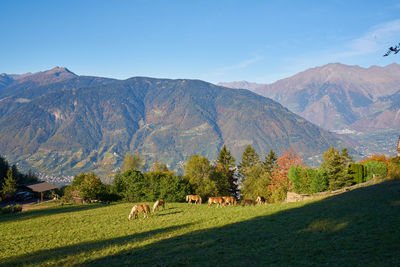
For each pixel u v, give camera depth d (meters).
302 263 13.87
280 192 57.69
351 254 14.28
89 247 20.56
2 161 141.38
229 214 31.55
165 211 38.25
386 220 19.06
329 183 52.94
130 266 15.68
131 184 66.44
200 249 17.91
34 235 26.86
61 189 92.69
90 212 42.62
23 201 81.06
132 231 25.28
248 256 15.80
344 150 76.00
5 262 18.45
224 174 82.94
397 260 12.67
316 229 19.94
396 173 40.72
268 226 22.88
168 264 15.42
